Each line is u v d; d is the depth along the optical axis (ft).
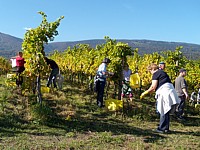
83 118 28.37
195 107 39.65
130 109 33.32
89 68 45.88
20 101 30.58
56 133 22.70
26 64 28.27
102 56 41.29
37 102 28.78
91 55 46.55
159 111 24.93
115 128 25.61
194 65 54.39
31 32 27.45
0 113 25.58
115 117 30.04
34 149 18.62
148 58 50.16
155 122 29.94
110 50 38.11
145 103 39.37
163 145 20.66
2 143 19.35
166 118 24.86
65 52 62.39
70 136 22.07
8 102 29.84
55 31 28.12
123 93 34.88
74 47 59.77
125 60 35.53
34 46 27.58
